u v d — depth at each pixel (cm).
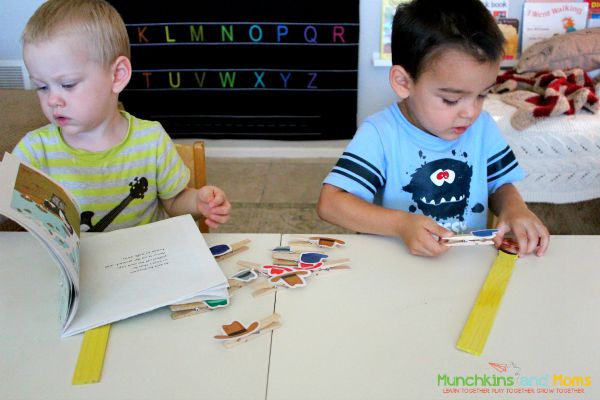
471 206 115
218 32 284
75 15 97
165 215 131
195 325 70
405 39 96
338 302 74
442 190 112
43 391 60
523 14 274
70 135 110
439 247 84
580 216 228
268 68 291
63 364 64
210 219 104
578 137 197
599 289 77
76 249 74
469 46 88
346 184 106
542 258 85
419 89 96
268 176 290
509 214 98
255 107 299
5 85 292
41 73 97
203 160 126
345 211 100
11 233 93
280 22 281
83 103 101
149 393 59
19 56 290
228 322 70
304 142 311
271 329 69
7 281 80
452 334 68
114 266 80
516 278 80
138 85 296
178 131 307
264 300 75
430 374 61
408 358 64
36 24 96
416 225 88
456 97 93
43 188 76
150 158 117
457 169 112
